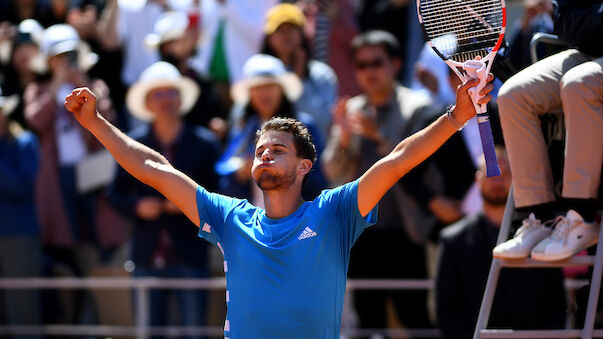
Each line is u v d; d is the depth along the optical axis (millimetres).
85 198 29156
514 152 14766
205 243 25891
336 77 30641
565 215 14688
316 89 28469
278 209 13141
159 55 30703
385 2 31688
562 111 15195
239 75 30562
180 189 13523
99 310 29188
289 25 28500
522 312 19922
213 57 30969
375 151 24562
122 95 31922
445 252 21297
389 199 24406
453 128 12289
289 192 13172
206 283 24547
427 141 12352
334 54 30812
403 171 12523
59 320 28469
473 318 20672
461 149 24188
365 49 24922
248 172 25156
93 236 29109
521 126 14633
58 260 29094
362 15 32062
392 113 24812
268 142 13180
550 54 16688
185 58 29906
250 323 12625
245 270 12828
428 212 23984
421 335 24047
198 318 25281
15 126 29047
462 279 21031
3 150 27625
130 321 28781
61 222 28844
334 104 28422
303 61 28562
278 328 12492
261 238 12906
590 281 15180
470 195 24156
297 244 12727
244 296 12750
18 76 30672
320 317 12609
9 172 27203
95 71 31859
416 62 30766
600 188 14773
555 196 15219
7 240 27156
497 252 14672
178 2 32781
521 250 14492
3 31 31344
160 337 25031
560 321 19766
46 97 29297
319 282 12656
